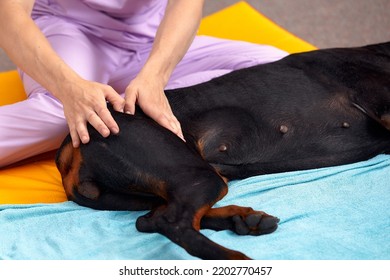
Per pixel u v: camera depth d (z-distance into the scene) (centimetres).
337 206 211
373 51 253
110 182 207
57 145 261
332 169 232
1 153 250
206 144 225
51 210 215
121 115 211
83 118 210
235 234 198
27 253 194
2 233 206
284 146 231
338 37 441
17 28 239
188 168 197
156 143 202
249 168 232
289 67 243
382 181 224
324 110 234
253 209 207
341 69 242
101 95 212
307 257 185
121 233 203
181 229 183
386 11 464
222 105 230
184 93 233
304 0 470
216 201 195
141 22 295
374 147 238
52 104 255
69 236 203
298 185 222
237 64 299
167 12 253
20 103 256
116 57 293
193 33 251
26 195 236
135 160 201
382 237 195
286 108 232
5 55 407
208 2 455
